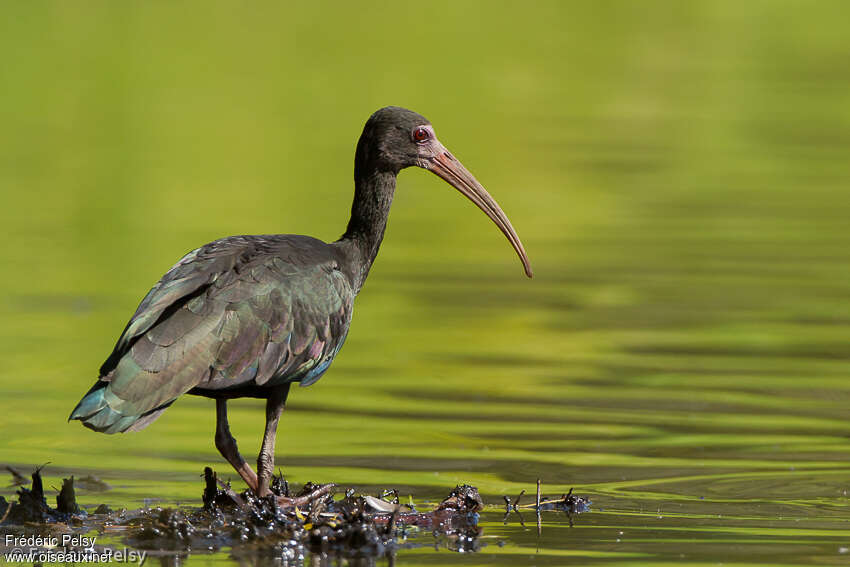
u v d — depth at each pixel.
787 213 25.09
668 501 10.87
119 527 9.81
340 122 35.66
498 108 37.16
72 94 38.38
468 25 52.19
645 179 28.59
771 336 17.22
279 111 36.84
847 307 18.66
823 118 35.84
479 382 15.02
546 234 23.66
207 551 9.30
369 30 50.69
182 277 9.69
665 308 18.62
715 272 20.64
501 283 20.12
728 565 9.02
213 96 38.78
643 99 38.78
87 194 26.55
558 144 32.50
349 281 11.20
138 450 12.38
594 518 10.32
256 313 9.71
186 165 29.94
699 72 43.22
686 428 13.28
